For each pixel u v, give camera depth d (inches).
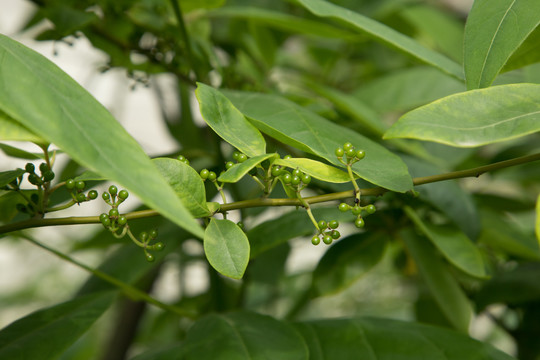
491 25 19.1
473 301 29.7
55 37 27.5
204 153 28.6
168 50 28.7
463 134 17.7
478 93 18.3
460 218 24.1
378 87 30.7
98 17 27.7
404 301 54.9
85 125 16.9
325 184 23.8
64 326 22.4
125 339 37.3
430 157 27.9
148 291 37.5
